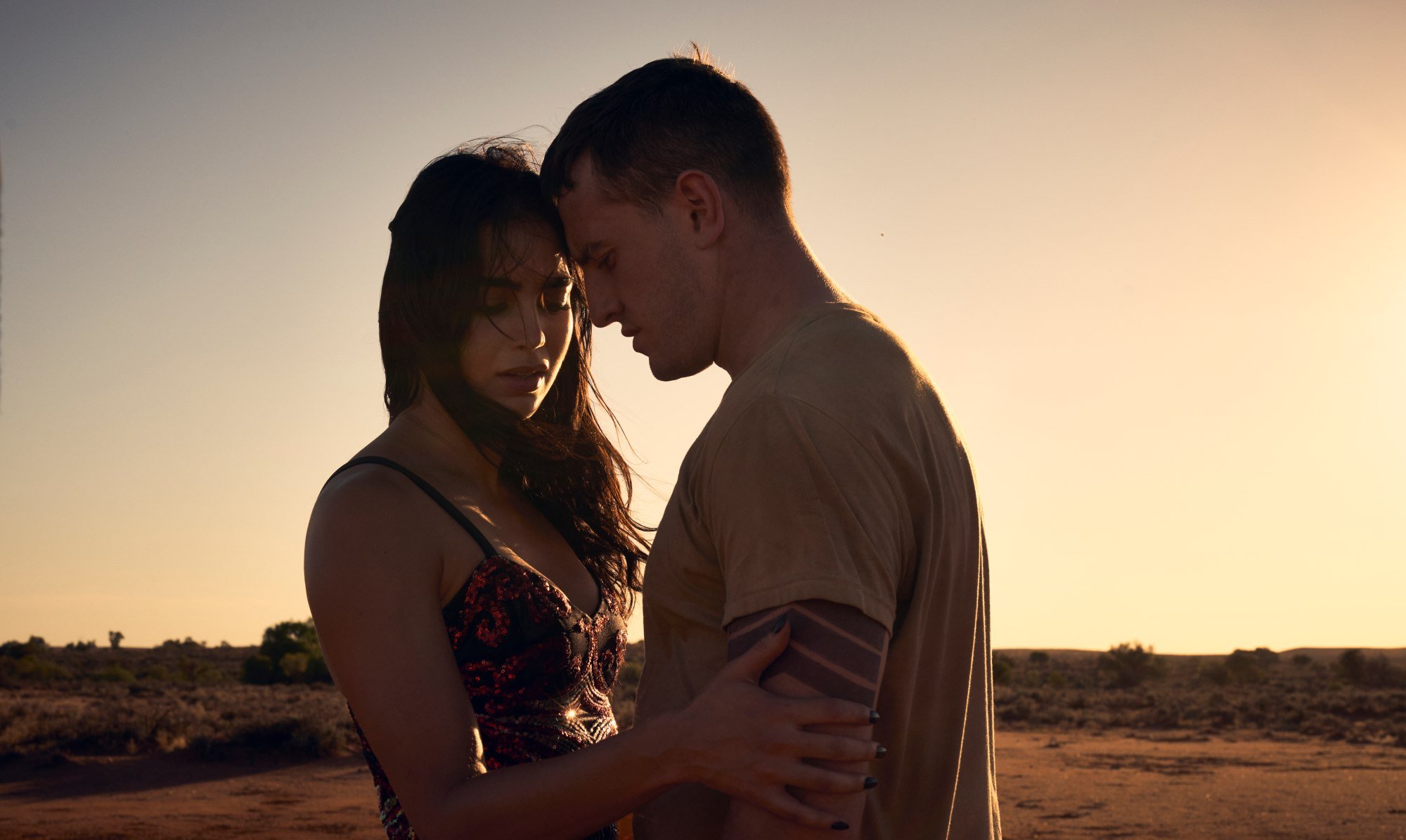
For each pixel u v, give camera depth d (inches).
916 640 58.6
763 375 59.7
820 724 51.9
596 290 74.2
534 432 88.2
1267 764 910.4
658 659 68.1
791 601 53.5
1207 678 2930.6
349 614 69.0
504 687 76.2
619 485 101.3
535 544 87.1
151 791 742.5
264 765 864.9
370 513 71.2
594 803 56.3
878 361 60.1
